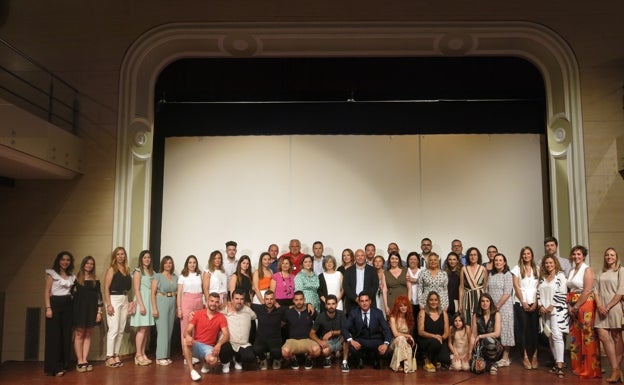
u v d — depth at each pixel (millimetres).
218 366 6102
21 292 7242
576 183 7457
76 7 7754
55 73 7652
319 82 8055
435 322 6078
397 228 8078
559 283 5848
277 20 7734
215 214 8164
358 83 8047
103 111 7594
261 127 8219
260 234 8102
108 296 6504
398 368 5941
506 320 6066
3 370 6402
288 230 8102
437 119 8156
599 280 5703
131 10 7777
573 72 7613
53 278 6164
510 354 6984
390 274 6660
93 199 7453
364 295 6125
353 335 6141
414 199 8117
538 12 7703
